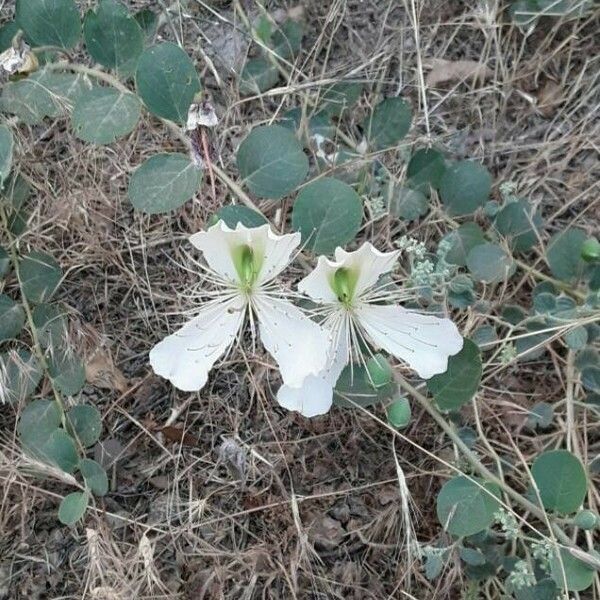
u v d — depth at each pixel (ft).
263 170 0.84
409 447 1.01
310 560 0.97
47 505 1.00
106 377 1.04
